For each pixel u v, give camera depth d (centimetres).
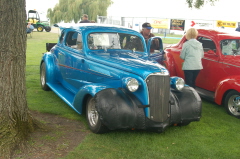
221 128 489
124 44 555
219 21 2077
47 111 514
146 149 382
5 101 367
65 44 604
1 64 362
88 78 505
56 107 546
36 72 889
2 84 364
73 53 554
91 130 433
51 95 636
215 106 641
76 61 537
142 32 734
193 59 614
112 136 418
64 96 552
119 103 391
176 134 445
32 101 579
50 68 638
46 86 659
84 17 1213
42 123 435
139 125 402
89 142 393
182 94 450
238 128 495
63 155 351
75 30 558
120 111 388
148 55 547
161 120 413
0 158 332
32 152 353
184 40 737
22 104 389
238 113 559
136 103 405
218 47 640
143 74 404
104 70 462
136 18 2444
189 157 367
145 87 401
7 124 366
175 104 434
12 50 366
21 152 350
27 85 717
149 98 403
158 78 405
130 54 524
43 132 411
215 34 661
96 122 422
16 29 364
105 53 515
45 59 655
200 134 454
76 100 463
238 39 655
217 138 441
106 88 414
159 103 410
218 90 594
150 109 404
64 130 431
